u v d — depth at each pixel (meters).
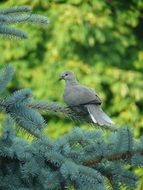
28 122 6.76
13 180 6.60
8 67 6.85
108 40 21.23
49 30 20.88
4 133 6.83
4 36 7.09
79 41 20.61
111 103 20.44
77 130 6.69
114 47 21.28
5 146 6.69
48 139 6.62
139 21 22.98
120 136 6.36
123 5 22.30
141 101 20.80
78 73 20.23
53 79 20.31
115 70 20.59
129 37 21.73
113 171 6.62
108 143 6.52
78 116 8.25
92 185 6.39
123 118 20.22
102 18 21.17
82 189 6.39
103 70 20.59
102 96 19.88
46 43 20.84
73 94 10.22
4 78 6.82
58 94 20.17
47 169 6.51
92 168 6.59
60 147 6.58
